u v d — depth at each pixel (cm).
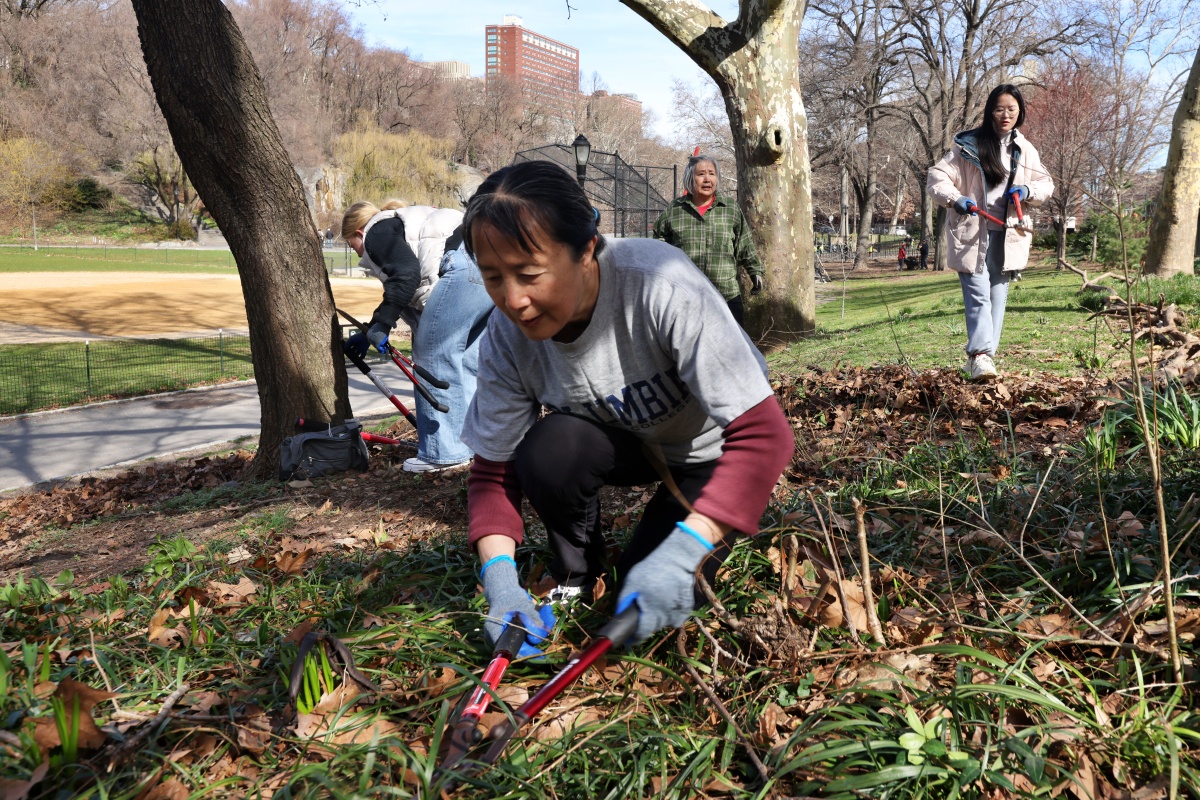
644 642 240
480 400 233
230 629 279
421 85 9706
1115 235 1423
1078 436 400
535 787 184
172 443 1229
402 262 576
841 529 292
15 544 576
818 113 3994
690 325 193
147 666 245
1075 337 711
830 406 529
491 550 231
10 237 7238
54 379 1792
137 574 391
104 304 3177
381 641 251
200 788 192
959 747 183
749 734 198
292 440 627
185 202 7719
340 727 209
